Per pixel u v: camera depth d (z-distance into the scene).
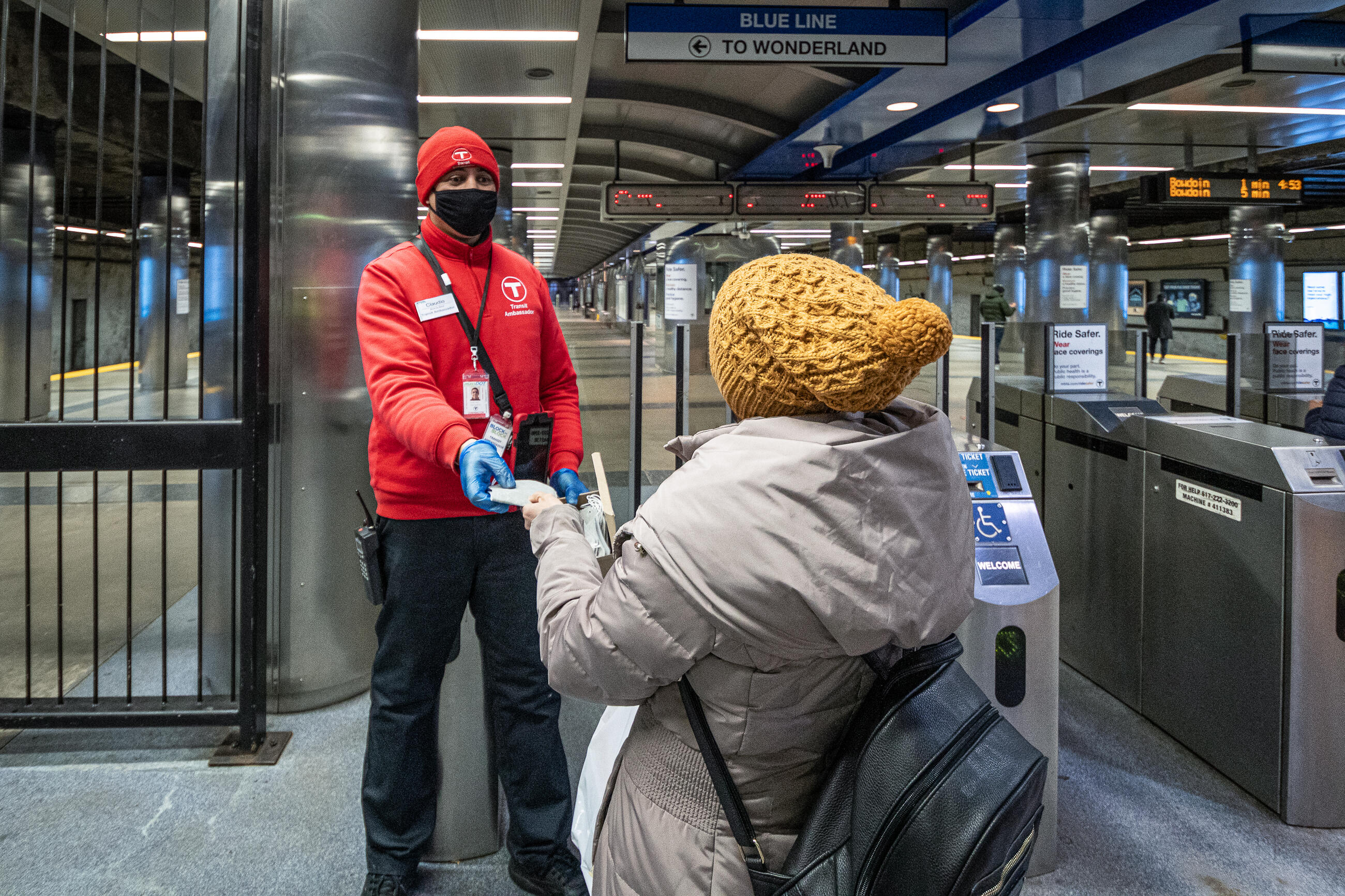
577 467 2.16
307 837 2.48
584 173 16.28
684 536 0.99
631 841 1.19
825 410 1.06
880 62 6.08
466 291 2.02
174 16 2.86
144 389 13.05
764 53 6.05
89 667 3.62
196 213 15.96
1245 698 2.84
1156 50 7.18
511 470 1.95
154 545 5.45
